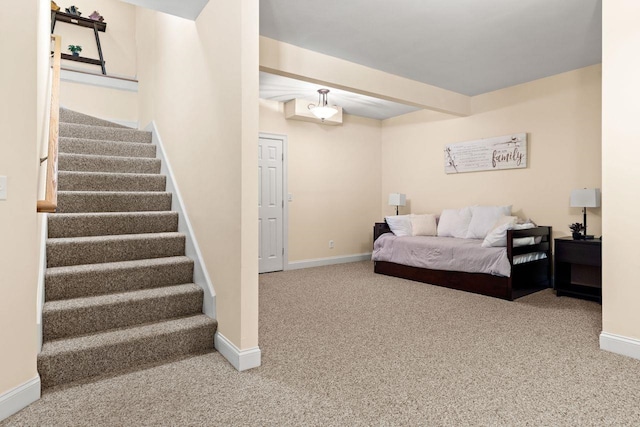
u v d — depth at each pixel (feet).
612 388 6.83
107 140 13.89
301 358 8.23
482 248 13.87
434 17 10.09
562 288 13.65
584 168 14.07
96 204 10.96
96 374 7.40
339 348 8.79
